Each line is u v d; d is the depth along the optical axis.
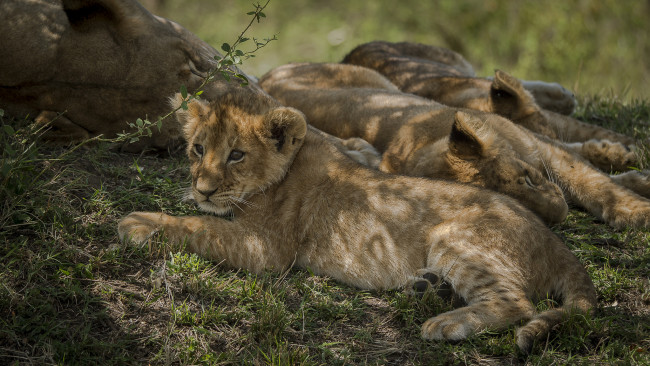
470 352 7.05
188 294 7.66
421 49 16.23
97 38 9.60
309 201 8.42
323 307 7.68
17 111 9.74
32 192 8.48
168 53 9.93
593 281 8.30
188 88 10.12
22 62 9.38
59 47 9.48
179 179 9.81
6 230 7.94
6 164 7.87
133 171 9.77
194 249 8.26
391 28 30.97
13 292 7.07
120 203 8.97
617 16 28.22
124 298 7.43
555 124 12.41
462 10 30.09
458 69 15.73
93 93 9.75
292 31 31.11
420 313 7.66
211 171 8.38
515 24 28.83
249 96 8.79
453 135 9.21
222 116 8.45
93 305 7.29
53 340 6.79
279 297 7.78
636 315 7.80
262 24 31.97
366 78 13.23
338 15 32.84
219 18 31.03
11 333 6.71
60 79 9.59
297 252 8.44
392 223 8.06
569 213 10.18
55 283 7.43
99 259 7.75
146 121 8.49
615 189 9.90
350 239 8.20
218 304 7.63
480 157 9.15
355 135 11.33
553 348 7.10
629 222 9.60
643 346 7.22
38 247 7.84
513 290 7.43
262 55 28.59
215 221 8.40
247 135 8.41
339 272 8.27
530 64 27.05
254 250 8.31
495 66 27.33
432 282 7.76
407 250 7.99
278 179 8.58
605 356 7.02
